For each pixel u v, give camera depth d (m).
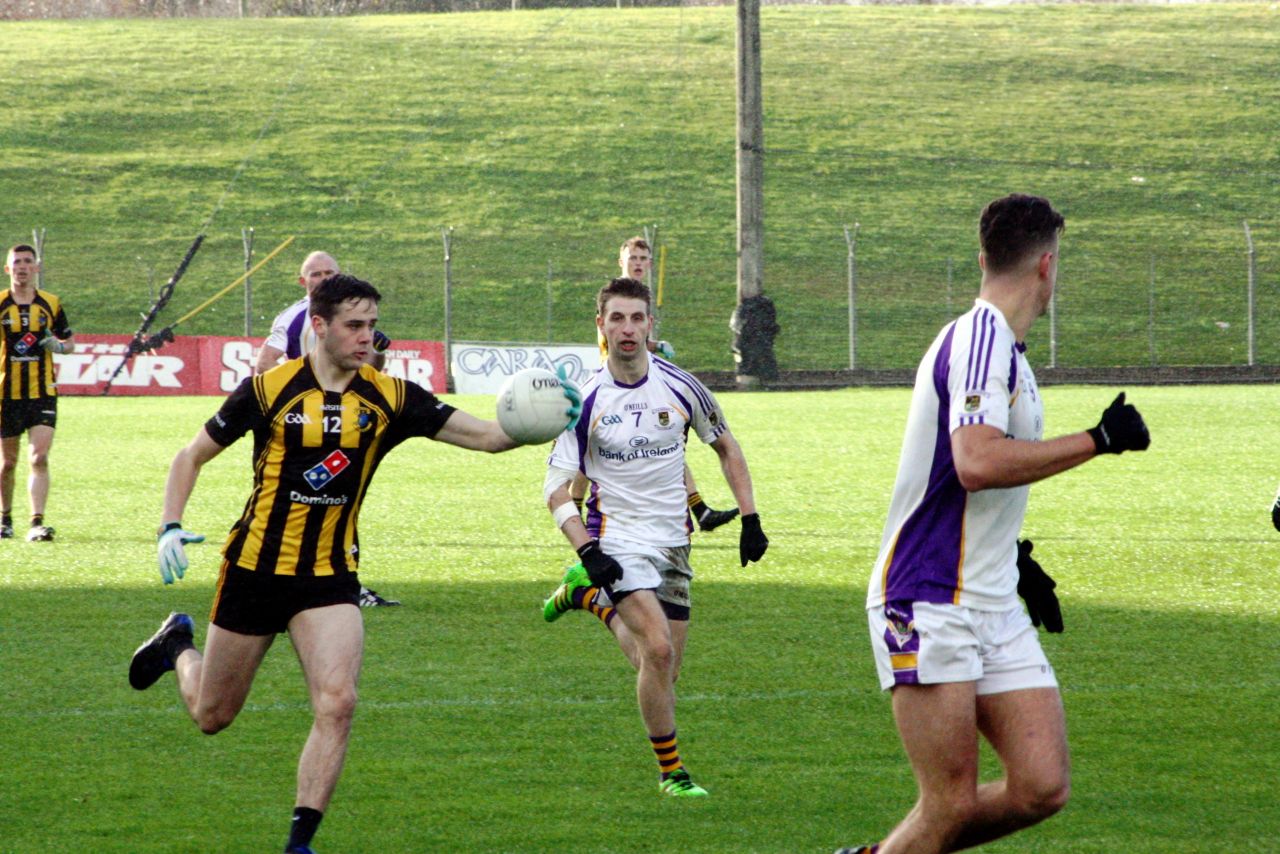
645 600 19.77
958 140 172.00
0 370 41.34
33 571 36.25
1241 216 152.50
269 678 25.25
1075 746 21.02
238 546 16.75
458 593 33.59
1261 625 29.81
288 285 133.75
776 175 160.50
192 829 17.59
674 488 20.77
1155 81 192.50
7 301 40.97
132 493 52.06
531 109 179.62
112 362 101.88
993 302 14.08
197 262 137.50
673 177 159.88
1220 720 22.42
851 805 18.56
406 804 18.58
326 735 15.89
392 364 102.75
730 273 137.38
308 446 16.50
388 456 63.91
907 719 13.97
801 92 187.50
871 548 39.81
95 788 19.12
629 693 24.33
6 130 165.88
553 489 20.05
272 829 17.59
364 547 40.38
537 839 17.31
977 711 14.12
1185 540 41.03
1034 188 158.88
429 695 24.17
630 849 16.98
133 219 146.38
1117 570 36.41
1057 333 126.25
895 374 106.25
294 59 197.25
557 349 104.31
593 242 144.00
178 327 124.25
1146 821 17.78
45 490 41.72
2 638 28.47
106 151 163.50
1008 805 13.80
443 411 17.19
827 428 73.25
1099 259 141.75
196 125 172.50
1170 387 104.75
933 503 13.89
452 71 193.62
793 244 143.88
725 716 22.86
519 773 19.94
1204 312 131.50
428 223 147.75
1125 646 27.80
